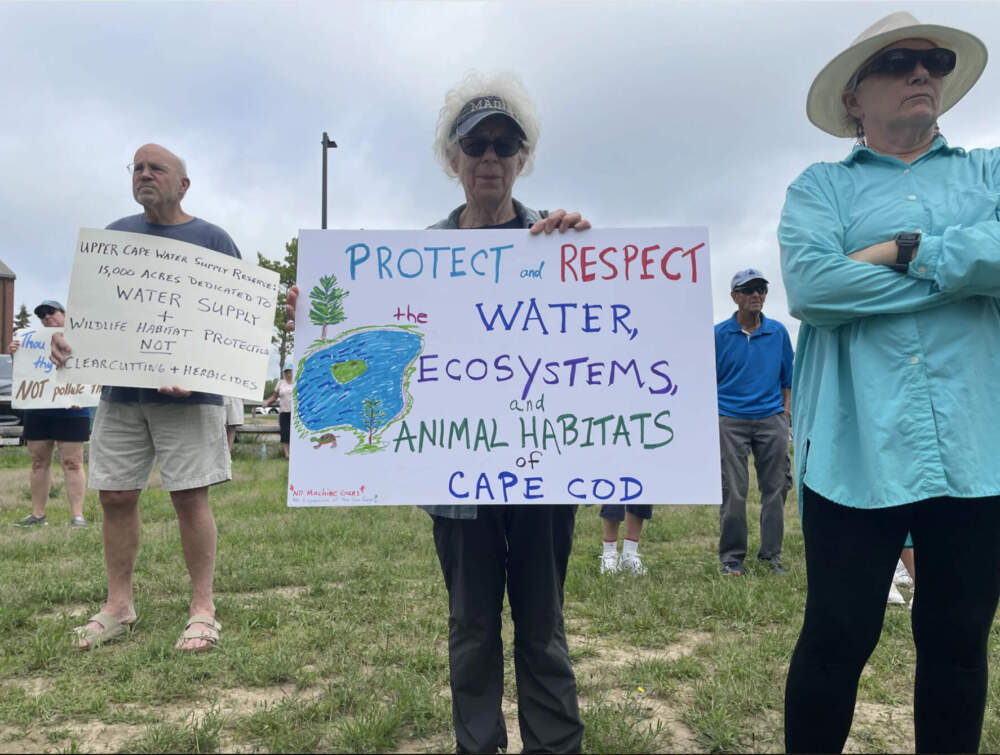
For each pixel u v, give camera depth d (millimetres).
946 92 2332
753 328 5359
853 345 2027
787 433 5309
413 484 2344
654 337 2418
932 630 1966
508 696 2986
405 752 2516
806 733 2045
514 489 2322
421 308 2449
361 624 3852
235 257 3654
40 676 3123
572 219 2453
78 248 3273
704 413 2371
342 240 2479
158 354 3271
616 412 2387
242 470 12898
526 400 2398
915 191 2053
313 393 2400
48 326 6949
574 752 2246
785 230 2154
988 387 1901
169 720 2711
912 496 1839
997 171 2031
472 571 2283
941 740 1984
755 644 3512
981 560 1881
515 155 2418
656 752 2510
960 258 1830
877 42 2045
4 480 10867
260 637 3629
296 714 2723
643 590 4465
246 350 3393
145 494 9367
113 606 3652
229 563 5211
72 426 7004
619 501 2330
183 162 3580
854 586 1950
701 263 2441
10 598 4195
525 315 2447
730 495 5160
